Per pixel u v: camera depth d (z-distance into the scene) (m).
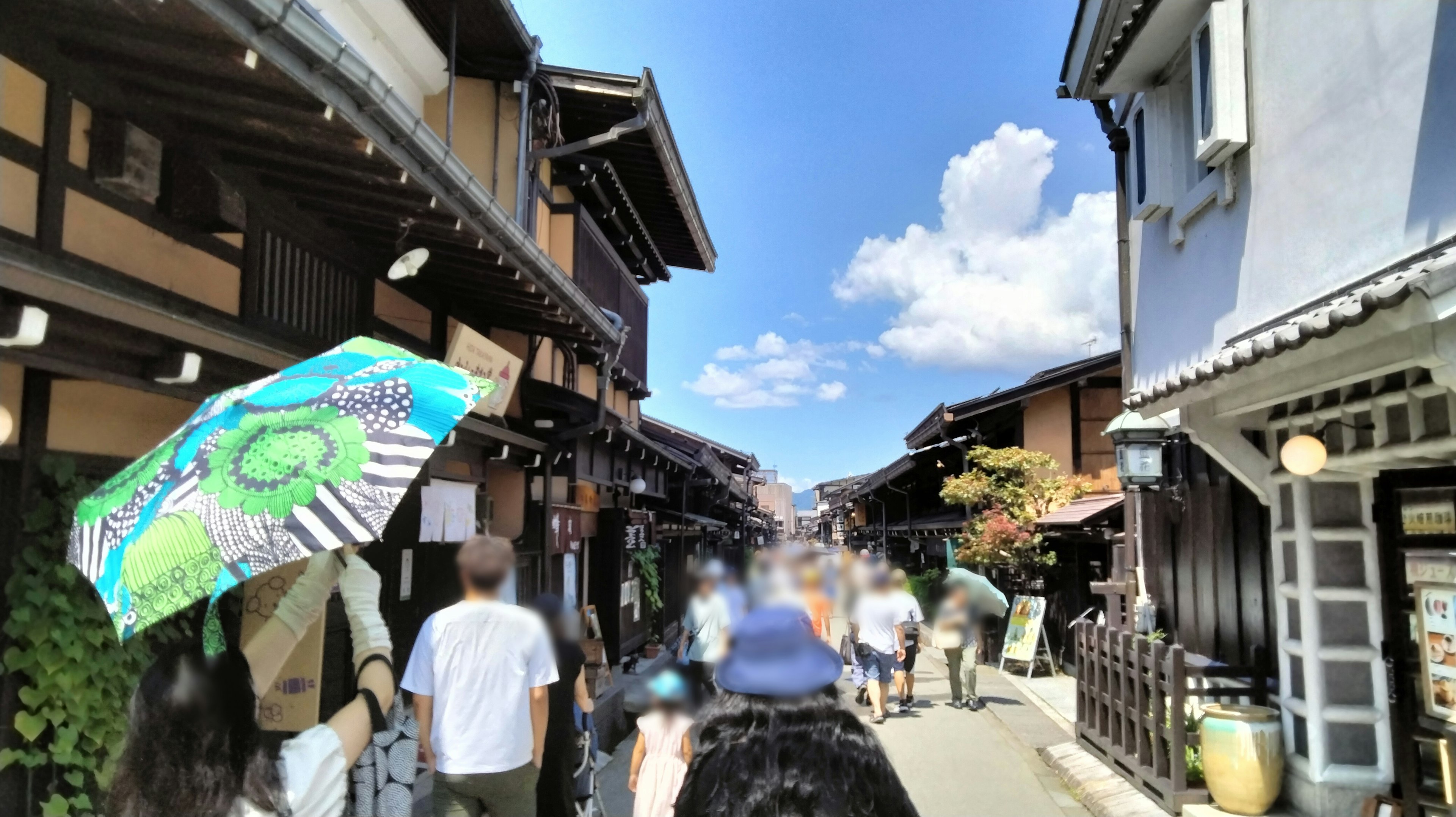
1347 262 4.73
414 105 8.51
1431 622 4.76
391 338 5.82
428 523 6.06
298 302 4.70
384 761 3.65
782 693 1.89
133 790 1.69
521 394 8.30
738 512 28.44
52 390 3.16
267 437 1.94
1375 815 5.03
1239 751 5.48
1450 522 4.67
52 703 2.96
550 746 4.39
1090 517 11.19
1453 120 3.85
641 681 11.34
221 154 3.91
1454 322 3.39
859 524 39.72
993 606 10.82
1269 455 6.05
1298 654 5.65
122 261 3.41
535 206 9.02
